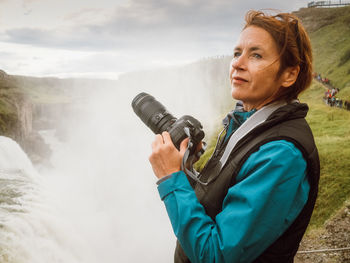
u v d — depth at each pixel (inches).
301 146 39.7
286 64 45.3
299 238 46.6
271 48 44.8
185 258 55.1
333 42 2834.6
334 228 528.7
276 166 38.4
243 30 48.6
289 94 48.1
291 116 43.1
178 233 43.4
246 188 39.9
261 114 47.1
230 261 38.9
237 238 38.4
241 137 46.6
